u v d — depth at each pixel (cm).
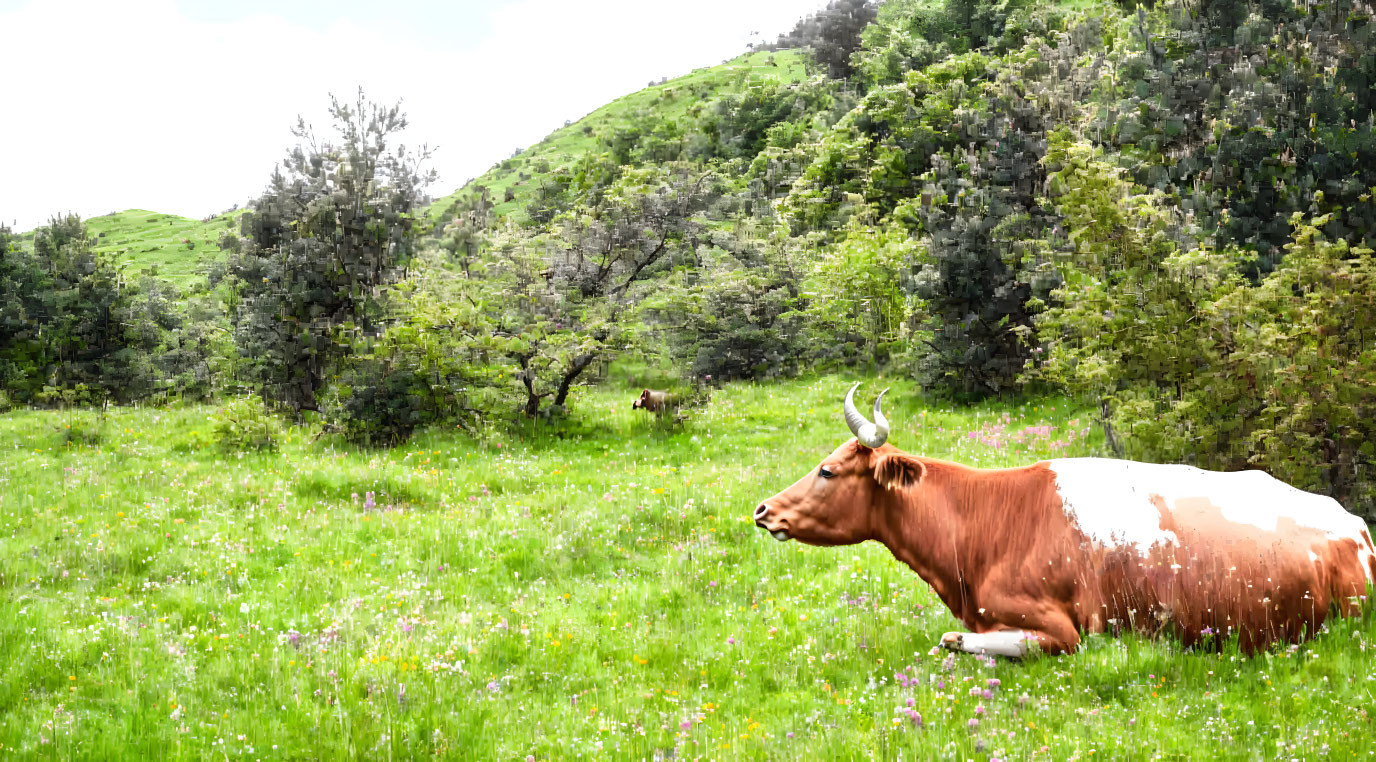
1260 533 775
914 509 868
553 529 1429
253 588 1208
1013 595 820
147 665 946
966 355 2272
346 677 895
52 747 768
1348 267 1220
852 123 5328
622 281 3194
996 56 5516
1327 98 1920
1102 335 1484
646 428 2244
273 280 2666
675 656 958
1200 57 2264
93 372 3186
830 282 3041
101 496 1650
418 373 2180
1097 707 711
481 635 1013
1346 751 609
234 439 2039
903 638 909
